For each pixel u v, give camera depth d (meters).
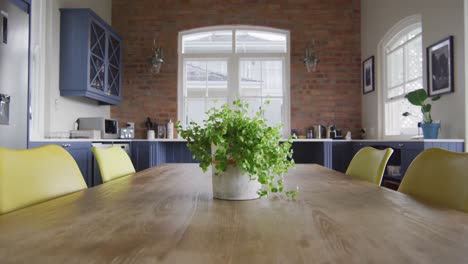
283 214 0.77
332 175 1.55
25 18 2.87
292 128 5.21
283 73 5.39
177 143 4.84
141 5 5.30
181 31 5.31
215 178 0.97
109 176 1.56
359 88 5.25
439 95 3.33
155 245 0.54
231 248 0.53
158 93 5.24
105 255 0.50
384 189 1.15
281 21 5.28
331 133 5.00
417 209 0.82
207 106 5.39
